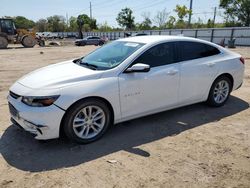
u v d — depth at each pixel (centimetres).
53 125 368
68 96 370
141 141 415
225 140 418
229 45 2898
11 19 2858
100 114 410
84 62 476
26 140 416
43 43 3362
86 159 362
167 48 472
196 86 508
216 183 310
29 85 393
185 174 327
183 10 5372
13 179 318
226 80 563
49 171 334
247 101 616
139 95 434
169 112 538
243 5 5291
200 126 472
